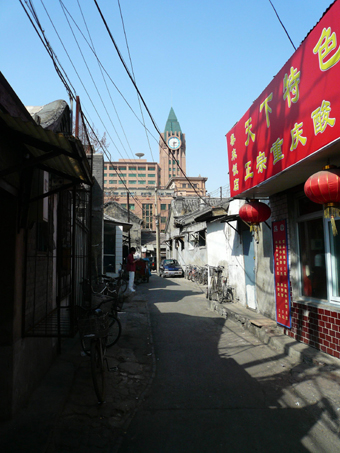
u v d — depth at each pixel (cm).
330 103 365
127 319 868
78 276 838
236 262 1020
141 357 582
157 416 366
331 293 538
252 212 655
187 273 2172
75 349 598
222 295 1029
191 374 496
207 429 336
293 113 453
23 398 370
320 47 381
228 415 365
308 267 609
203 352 603
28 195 371
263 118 558
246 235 934
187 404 396
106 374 489
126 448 304
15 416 345
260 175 576
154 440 317
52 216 534
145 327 793
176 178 7819
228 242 1116
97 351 421
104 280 1022
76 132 559
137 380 474
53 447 301
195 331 758
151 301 1198
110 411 372
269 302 764
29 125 284
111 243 1698
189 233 2092
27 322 394
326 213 423
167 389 443
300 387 421
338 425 333
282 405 386
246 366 520
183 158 10912
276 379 462
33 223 408
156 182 9362
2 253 345
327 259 545
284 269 657
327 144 372
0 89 280
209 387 446
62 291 620
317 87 391
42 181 437
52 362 518
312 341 561
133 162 9350
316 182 412
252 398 407
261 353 580
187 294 1377
